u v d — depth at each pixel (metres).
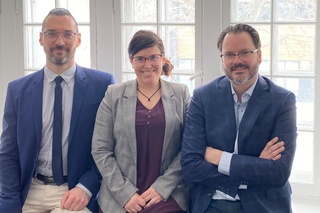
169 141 2.32
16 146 2.49
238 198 2.16
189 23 2.95
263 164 2.06
